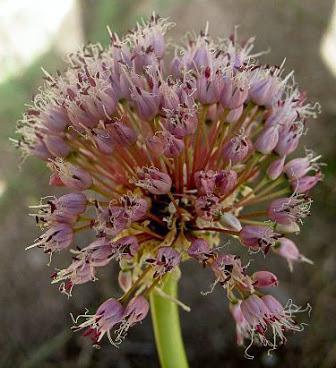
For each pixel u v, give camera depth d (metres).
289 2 0.16
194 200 0.06
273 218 0.06
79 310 0.13
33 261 0.13
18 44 0.16
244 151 0.06
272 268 0.13
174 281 0.07
